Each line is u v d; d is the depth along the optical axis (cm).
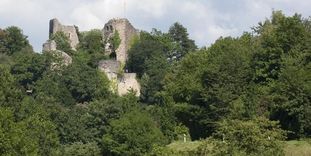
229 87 7138
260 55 7275
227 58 7481
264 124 3669
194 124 7769
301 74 6200
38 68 13488
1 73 9369
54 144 7544
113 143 8681
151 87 13250
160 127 9081
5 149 4822
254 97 6662
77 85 13150
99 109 10844
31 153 5059
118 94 13662
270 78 6988
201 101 7688
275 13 8456
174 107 7888
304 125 5894
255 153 3394
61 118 10619
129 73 13938
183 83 8044
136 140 8525
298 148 4594
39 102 10975
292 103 6044
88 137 10469
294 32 7125
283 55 6844
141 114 8981
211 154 3478
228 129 3531
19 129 5119
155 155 5356
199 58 8681
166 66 14038
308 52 6762
